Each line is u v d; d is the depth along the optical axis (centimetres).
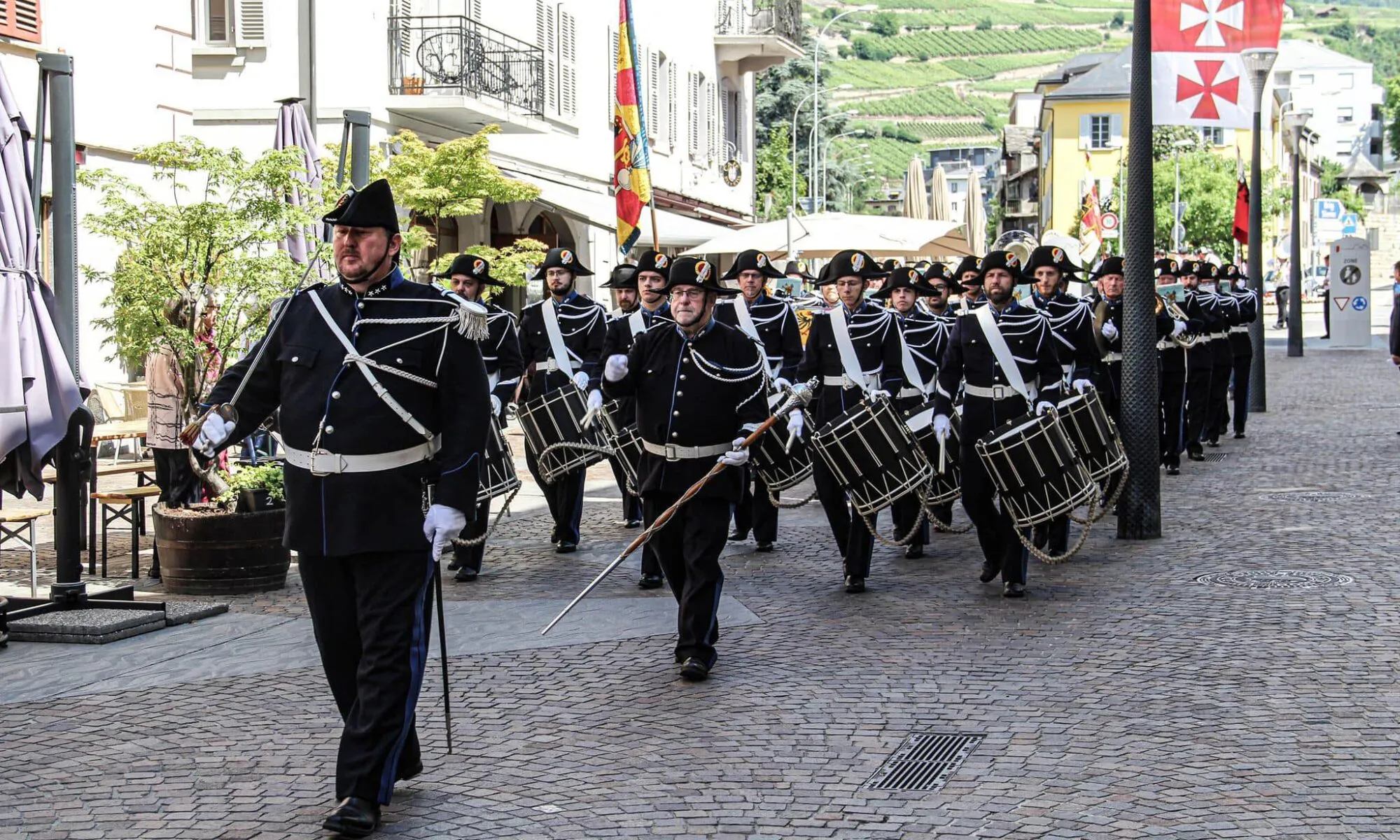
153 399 1106
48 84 934
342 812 567
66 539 931
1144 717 716
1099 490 1006
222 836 571
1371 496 1441
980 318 1012
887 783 630
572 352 1277
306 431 589
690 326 830
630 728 711
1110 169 8619
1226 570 1077
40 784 630
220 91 2388
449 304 597
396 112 2462
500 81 2641
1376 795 602
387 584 587
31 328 878
